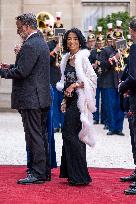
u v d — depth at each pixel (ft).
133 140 47.85
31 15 47.50
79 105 46.03
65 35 47.32
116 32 79.20
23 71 46.16
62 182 47.78
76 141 46.32
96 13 111.55
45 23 76.84
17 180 48.11
